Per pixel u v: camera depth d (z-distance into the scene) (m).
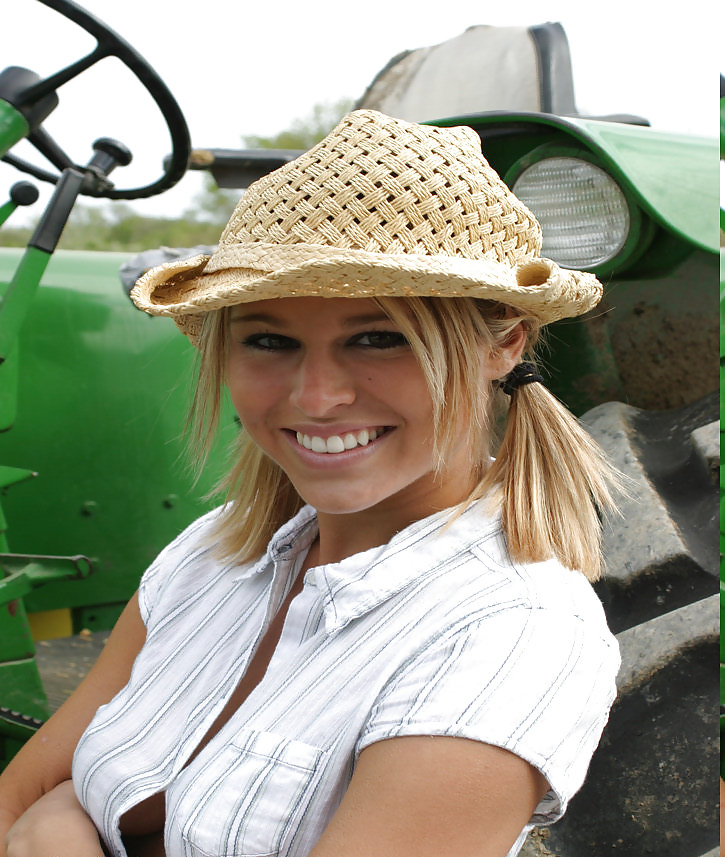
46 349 2.25
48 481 2.27
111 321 2.31
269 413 0.98
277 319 0.92
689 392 1.45
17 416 2.23
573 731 0.84
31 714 1.89
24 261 1.72
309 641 0.98
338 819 0.82
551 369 1.56
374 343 0.92
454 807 0.80
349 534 1.07
